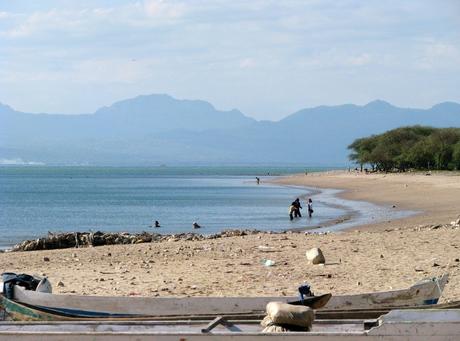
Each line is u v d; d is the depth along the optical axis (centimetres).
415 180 14225
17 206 9800
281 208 9100
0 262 3506
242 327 1529
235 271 2895
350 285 2520
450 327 1364
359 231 5131
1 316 1767
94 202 10762
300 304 1677
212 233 5700
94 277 2833
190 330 1516
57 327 1538
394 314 1520
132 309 1775
